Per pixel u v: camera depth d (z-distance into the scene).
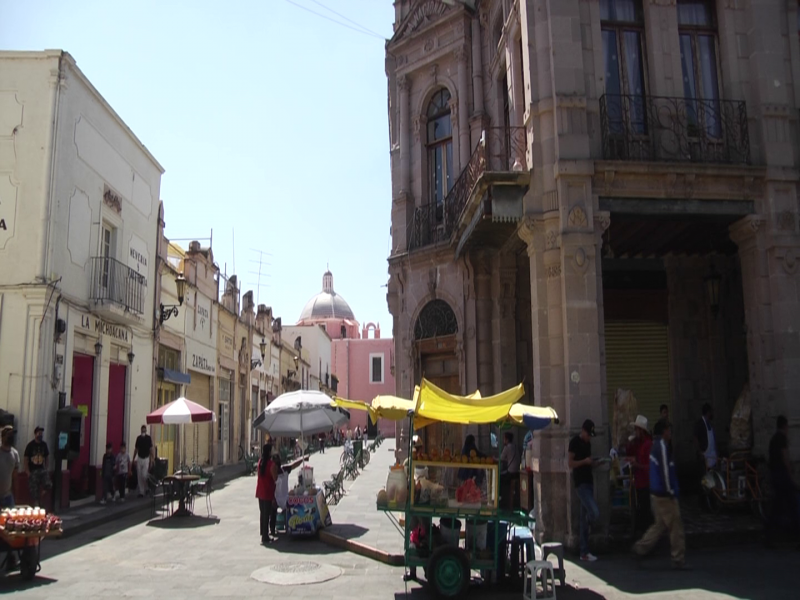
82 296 15.54
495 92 15.16
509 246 14.08
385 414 8.42
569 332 10.24
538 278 10.76
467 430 15.31
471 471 9.03
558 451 10.12
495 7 14.98
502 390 14.49
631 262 14.59
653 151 11.05
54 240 14.16
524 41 11.48
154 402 20.08
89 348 15.95
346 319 72.19
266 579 8.47
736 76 11.58
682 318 14.40
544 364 10.58
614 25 11.62
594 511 9.11
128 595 7.67
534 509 10.38
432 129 17.45
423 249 16.38
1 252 13.88
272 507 11.60
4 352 13.54
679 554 8.56
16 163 14.18
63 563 9.55
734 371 14.06
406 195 17.38
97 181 16.38
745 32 11.74
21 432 13.30
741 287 14.09
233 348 30.28
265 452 11.72
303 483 12.24
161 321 20.45
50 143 14.23
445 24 16.73
